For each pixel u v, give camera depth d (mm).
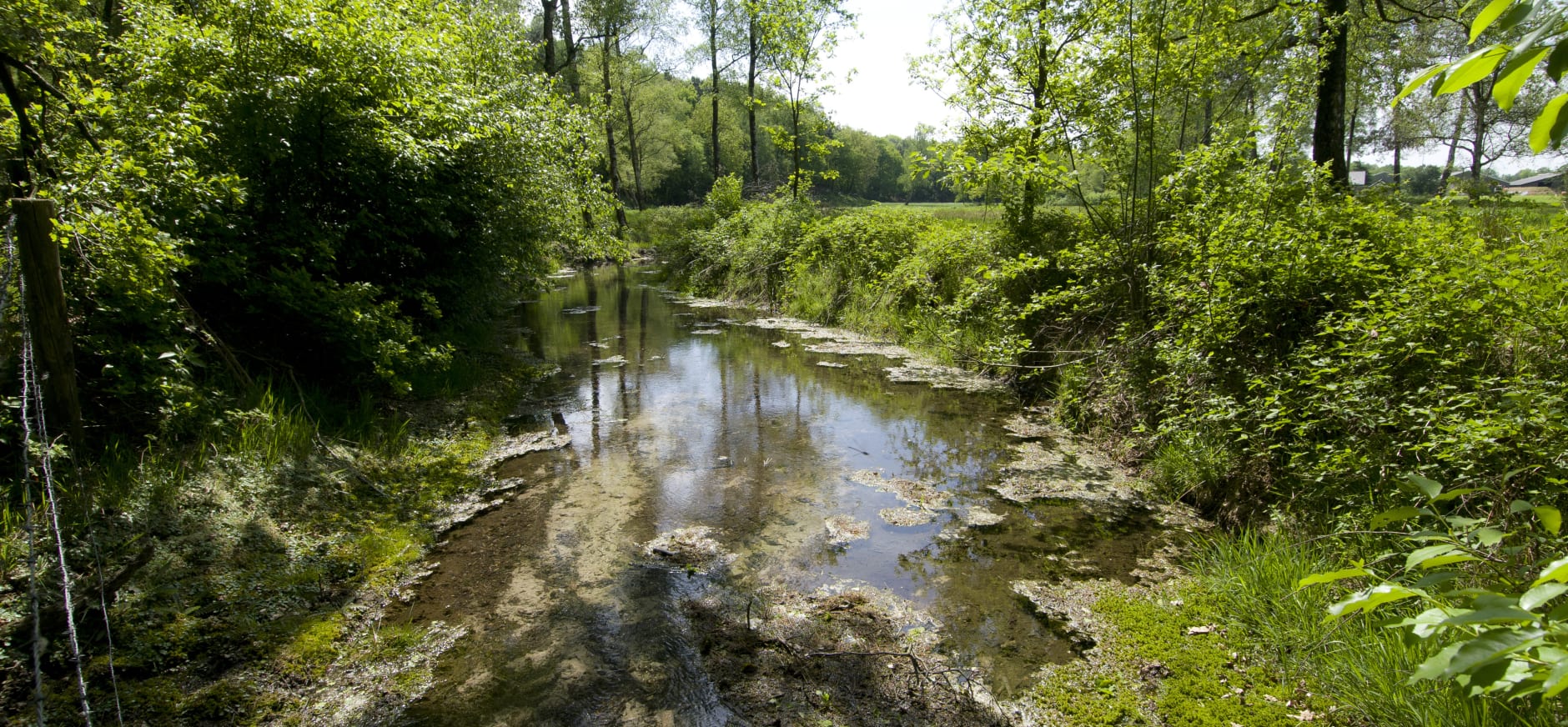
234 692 2977
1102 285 6922
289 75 5398
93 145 4852
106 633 3033
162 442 4145
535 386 8180
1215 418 4625
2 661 2816
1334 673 2947
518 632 3518
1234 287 5148
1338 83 8484
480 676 3193
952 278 10383
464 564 4156
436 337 7859
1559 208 7020
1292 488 4199
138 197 4305
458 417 6535
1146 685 3088
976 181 7773
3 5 5500
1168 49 6594
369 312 5750
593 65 27312
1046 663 3277
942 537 4531
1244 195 5879
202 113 5059
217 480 4125
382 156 6176
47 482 2867
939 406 7453
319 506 4398
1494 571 2393
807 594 3887
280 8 5375
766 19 16062
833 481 5449
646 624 3592
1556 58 843
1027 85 7918
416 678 3172
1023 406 7398
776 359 9750
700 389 8148
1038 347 7844
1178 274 5715
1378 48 12211
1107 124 7160
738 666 3279
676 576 4062
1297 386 4406
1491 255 4156
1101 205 8117
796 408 7422
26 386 3027
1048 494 5145
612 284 19578
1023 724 2908
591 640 3461
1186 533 4504
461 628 3545
